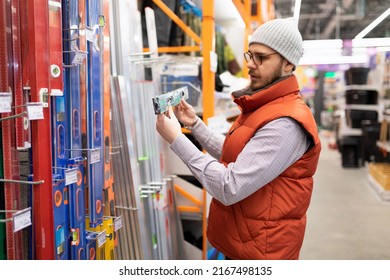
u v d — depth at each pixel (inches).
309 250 147.5
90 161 58.3
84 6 56.6
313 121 58.2
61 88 51.6
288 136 54.6
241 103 60.9
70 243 56.7
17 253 50.2
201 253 105.9
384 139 273.6
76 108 57.7
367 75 327.6
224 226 62.7
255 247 59.2
